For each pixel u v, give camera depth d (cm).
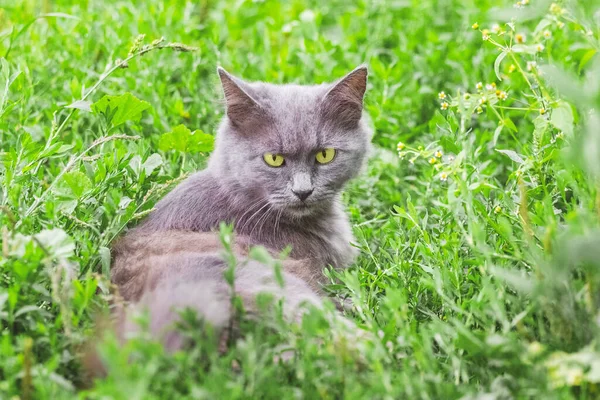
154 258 541
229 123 643
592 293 441
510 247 523
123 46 837
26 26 727
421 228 588
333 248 655
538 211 509
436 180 677
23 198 551
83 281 491
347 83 631
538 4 500
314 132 624
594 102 414
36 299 483
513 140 765
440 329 461
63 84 807
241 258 563
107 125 613
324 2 1080
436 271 501
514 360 430
